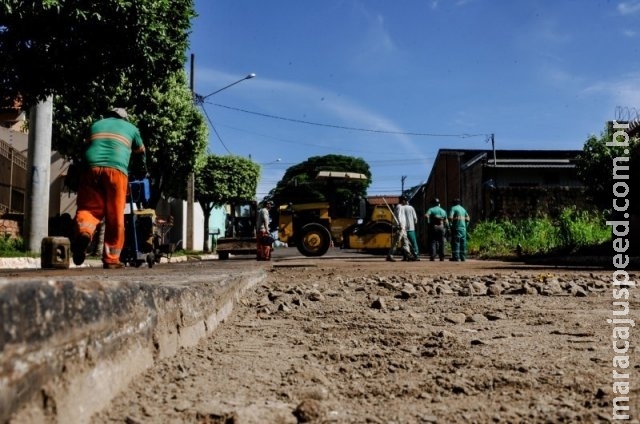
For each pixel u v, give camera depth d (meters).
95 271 6.77
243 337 2.99
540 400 1.81
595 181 15.49
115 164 6.65
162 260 16.73
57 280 1.28
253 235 24.75
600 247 14.55
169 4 8.34
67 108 15.08
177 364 2.00
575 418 1.61
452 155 34.97
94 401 1.37
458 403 1.79
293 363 2.34
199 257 21.91
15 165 18.77
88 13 7.46
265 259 15.79
